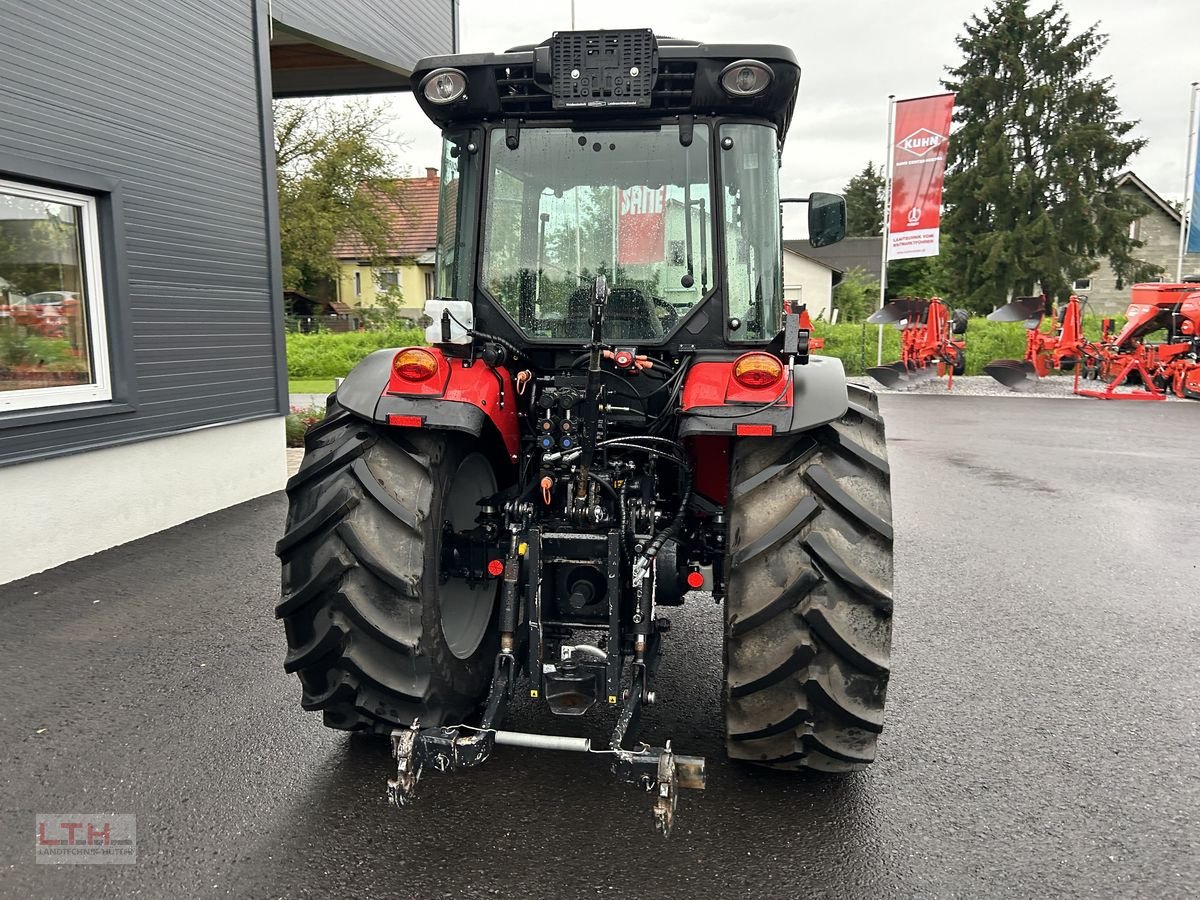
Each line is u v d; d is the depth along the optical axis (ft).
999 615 14.89
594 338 8.23
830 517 8.03
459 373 8.74
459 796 9.09
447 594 9.61
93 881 7.61
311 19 27.07
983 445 34.58
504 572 8.73
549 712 11.03
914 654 13.09
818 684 7.95
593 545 8.55
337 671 8.45
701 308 9.52
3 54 15.72
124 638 13.50
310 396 53.52
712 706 11.29
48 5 16.66
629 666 8.59
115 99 18.44
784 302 9.82
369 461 8.50
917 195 57.16
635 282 9.63
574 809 8.84
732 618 8.02
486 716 8.04
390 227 103.65
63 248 17.74
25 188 16.60
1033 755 9.98
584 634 9.06
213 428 21.80
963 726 10.70
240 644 13.26
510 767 9.71
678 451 9.24
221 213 22.12
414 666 8.28
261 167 23.86
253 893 7.48
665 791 7.17
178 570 17.03
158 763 9.69
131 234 19.02
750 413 8.11
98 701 11.25
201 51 21.26
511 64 9.23
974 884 7.64
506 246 9.84
